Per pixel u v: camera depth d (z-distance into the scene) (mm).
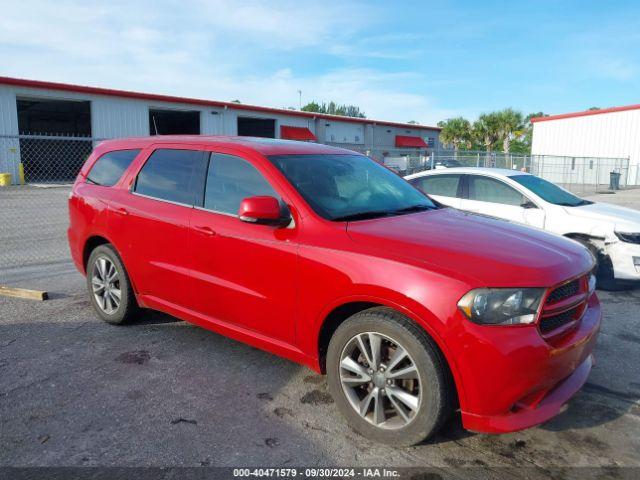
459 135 46938
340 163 4277
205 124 33188
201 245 3953
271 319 3564
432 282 2789
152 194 4480
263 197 3377
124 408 3418
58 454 2906
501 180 7656
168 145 4555
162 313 5293
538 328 2787
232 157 4012
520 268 2861
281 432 3170
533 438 3160
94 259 5000
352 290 3053
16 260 8000
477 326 2691
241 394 3635
